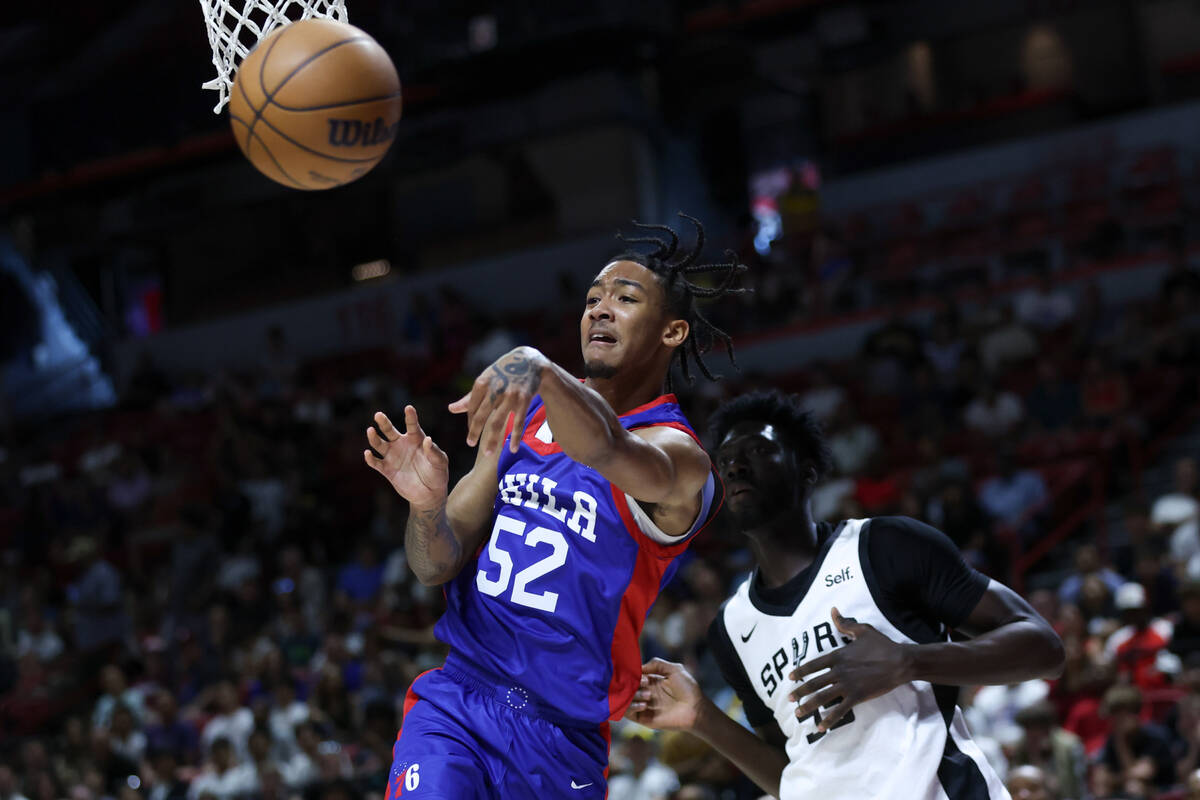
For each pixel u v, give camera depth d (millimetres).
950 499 10516
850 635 3455
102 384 24938
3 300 24359
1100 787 7355
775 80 21094
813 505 12336
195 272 24422
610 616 3248
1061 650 3498
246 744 10945
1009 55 21500
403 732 3227
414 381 18906
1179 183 17438
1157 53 20750
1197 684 7625
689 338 3676
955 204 18906
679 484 3131
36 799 11406
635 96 20656
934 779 3496
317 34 3234
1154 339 13656
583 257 20156
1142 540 10391
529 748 3148
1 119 22594
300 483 16062
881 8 21500
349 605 12891
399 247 22672
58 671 13727
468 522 3365
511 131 20922
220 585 14281
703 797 7230
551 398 2777
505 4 19234
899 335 15047
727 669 3934
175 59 21250
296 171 3266
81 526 17234
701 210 22516
